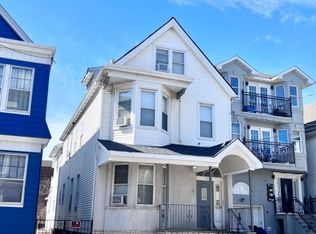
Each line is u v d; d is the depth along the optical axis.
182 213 15.44
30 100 12.91
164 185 15.23
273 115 22.16
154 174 14.95
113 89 15.84
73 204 19.66
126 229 14.06
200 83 17.62
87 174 16.64
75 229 17.55
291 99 23.11
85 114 19.38
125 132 15.10
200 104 17.42
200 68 17.84
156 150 14.16
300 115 22.94
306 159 22.34
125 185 14.60
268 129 22.25
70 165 22.56
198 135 16.89
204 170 16.47
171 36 17.52
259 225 19.73
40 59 13.40
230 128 17.66
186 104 17.02
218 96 17.86
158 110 15.52
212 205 15.49
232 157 15.23
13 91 12.83
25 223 11.87
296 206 20.94
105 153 13.50
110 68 14.88
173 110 16.67
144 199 14.62
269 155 20.86
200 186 16.81
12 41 13.01
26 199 12.07
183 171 16.05
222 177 17.27
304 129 22.94
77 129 21.70
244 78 22.39
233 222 16.58
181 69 17.42
